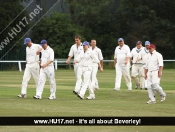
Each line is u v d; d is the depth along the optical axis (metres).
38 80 74.25
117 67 89.81
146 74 68.94
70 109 59.38
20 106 61.84
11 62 181.12
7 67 180.75
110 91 85.38
